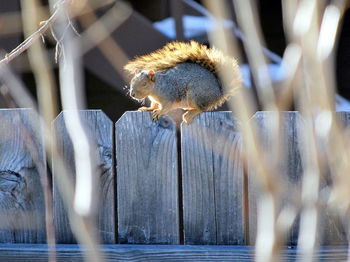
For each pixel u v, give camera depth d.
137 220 6.09
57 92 10.85
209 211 6.03
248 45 2.44
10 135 6.07
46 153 6.05
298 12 2.46
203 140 5.96
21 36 9.62
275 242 2.35
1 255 5.98
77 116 2.47
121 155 6.06
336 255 5.72
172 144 6.01
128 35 9.79
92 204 2.30
